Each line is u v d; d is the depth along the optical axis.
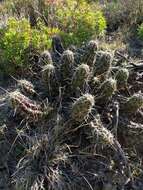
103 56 0.63
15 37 0.71
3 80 0.73
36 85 0.67
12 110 0.62
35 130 0.59
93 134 0.56
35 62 0.73
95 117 0.59
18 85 0.64
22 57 0.72
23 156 0.58
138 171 0.59
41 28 0.79
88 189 0.56
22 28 0.74
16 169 0.56
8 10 0.94
